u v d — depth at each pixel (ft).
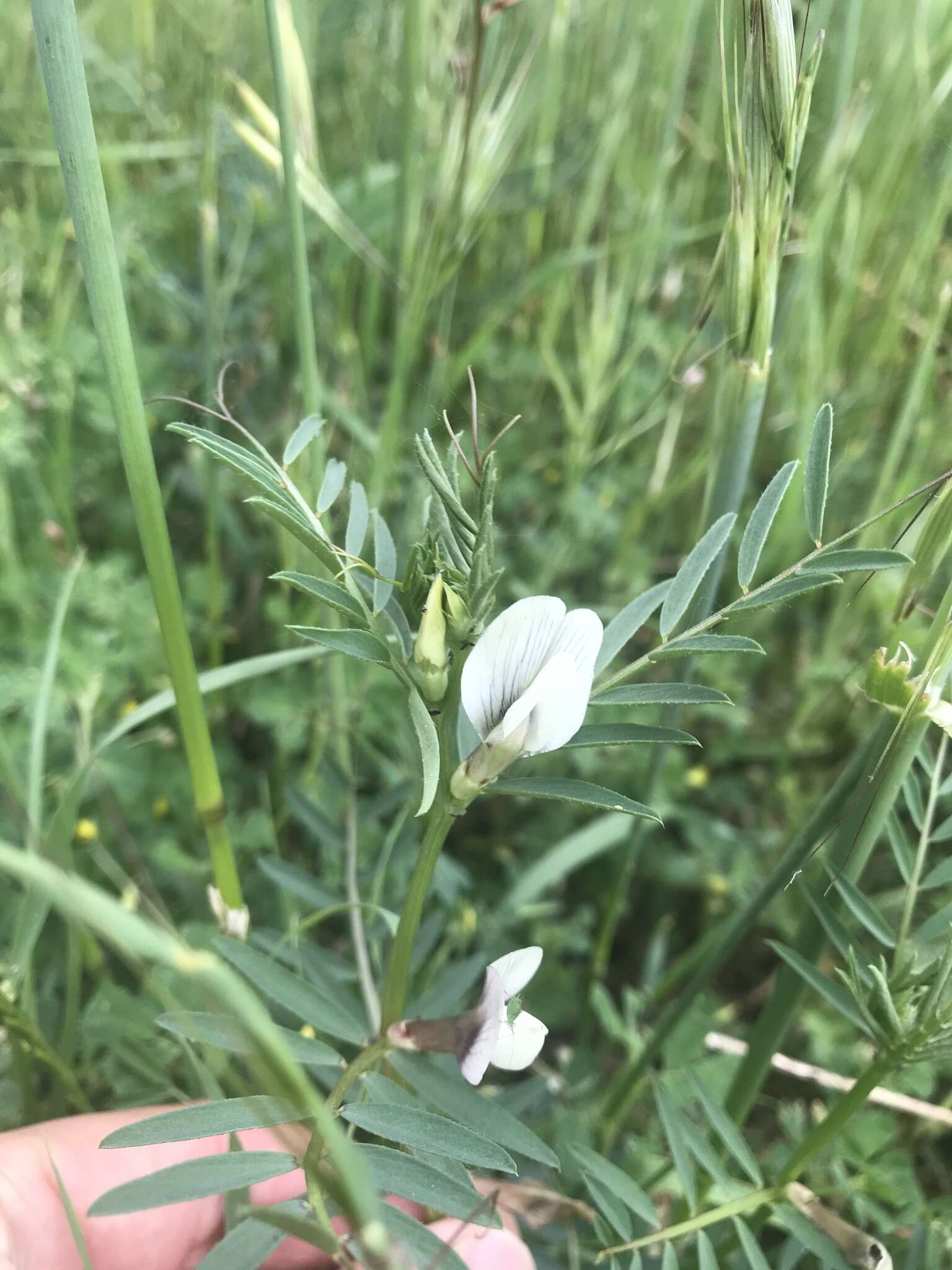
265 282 1.33
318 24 1.32
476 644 0.36
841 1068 0.82
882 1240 0.67
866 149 1.18
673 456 1.25
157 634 1.05
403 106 0.82
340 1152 0.24
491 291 1.30
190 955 0.23
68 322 1.16
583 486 1.25
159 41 1.31
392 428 0.89
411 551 0.37
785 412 1.12
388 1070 0.47
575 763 1.08
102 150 1.18
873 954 0.86
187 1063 0.66
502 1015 0.37
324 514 0.44
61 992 0.83
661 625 0.43
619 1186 0.52
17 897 0.83
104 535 1.22
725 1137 0.53
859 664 0.54
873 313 1.23
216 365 1.09
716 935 0.81
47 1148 0.44
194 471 1.16
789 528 1.04
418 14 0.78
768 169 0.51
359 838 0.89
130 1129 0.37
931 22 1.13
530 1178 0.64
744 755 1.13
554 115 1.19
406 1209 0.59
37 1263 0.54
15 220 1.06
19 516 1.11
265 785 0.94
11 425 0.97
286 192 0.61
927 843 0.51
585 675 0.37
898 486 0.97
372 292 1.07
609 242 1.22
